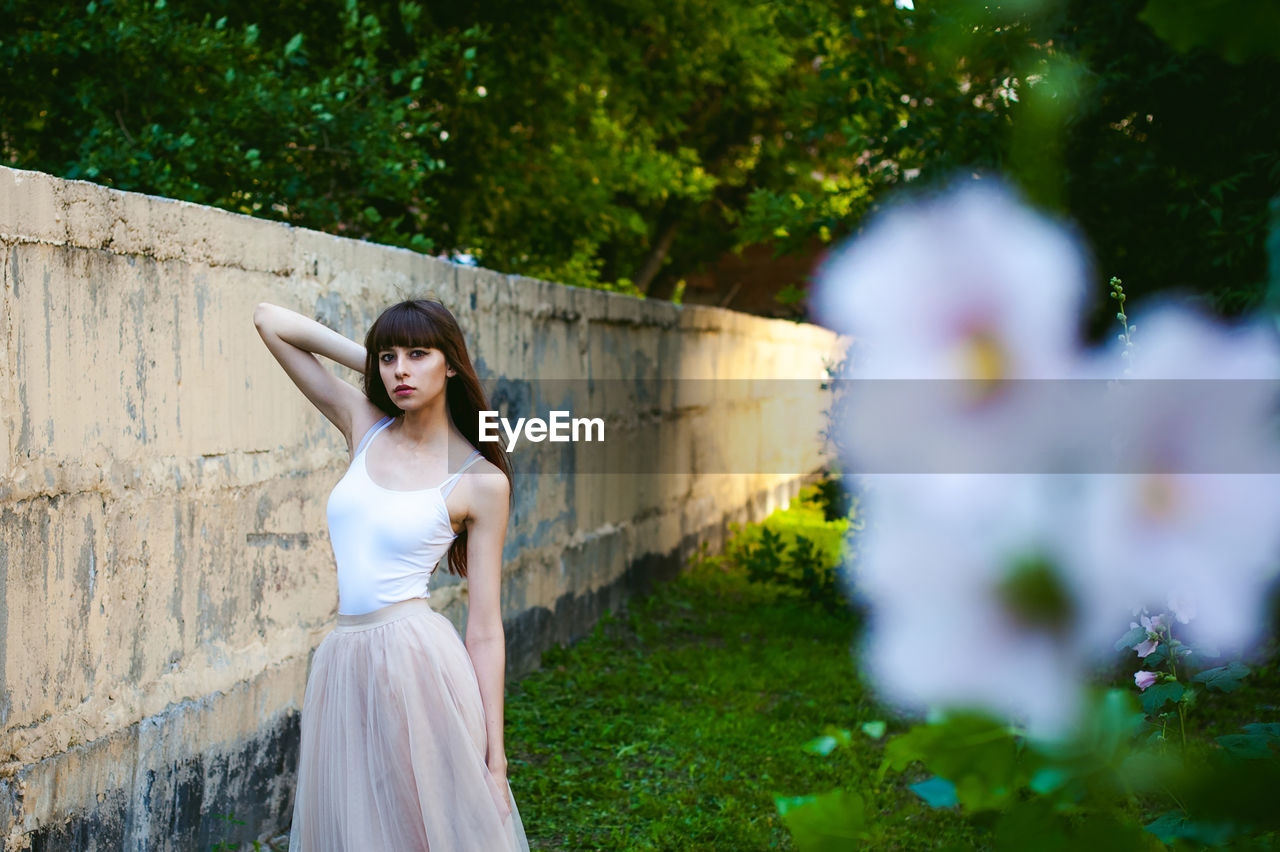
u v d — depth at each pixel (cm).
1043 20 56
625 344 866
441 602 566
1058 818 56
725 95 1712
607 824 463
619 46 1276
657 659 707
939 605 50
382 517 286
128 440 351
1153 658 271
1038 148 53
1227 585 49
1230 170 445
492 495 294
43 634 311
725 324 1155
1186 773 56
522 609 668
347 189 771
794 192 781
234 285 413
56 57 691
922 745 56
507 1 1077
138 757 354
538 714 596
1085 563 49
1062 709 54
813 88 778
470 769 277
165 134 663
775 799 64
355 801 277
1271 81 383
